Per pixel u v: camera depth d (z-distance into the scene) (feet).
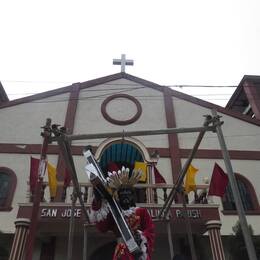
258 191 52.19
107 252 45.09
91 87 61.98
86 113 58.49
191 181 42.01
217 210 39.70
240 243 41.96
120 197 13.91
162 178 47.34
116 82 62.95
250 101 67.31
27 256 17.63
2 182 50.55
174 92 62.44
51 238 44.52
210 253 44.29
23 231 37.19
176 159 53.62
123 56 67.31
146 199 43.34
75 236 44.19
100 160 53.57
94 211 13.69
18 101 58.65
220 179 38.27
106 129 56.70
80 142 54.44
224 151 21.31
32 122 56.80
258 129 59.00
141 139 55.88
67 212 38.75
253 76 71.10
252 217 48.91
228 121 59.77
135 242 12.01
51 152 53.01
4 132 55.11
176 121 59.00
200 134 22.98
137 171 14.40
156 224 38.65
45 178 48.21
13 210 47.26
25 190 49.47
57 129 20.79
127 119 58.18
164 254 44.42
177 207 39.37
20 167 51.70
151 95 61.72
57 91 60.44
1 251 41.88
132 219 13.23
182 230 41.22
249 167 54.70
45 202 39.34
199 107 61.00
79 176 51.21
